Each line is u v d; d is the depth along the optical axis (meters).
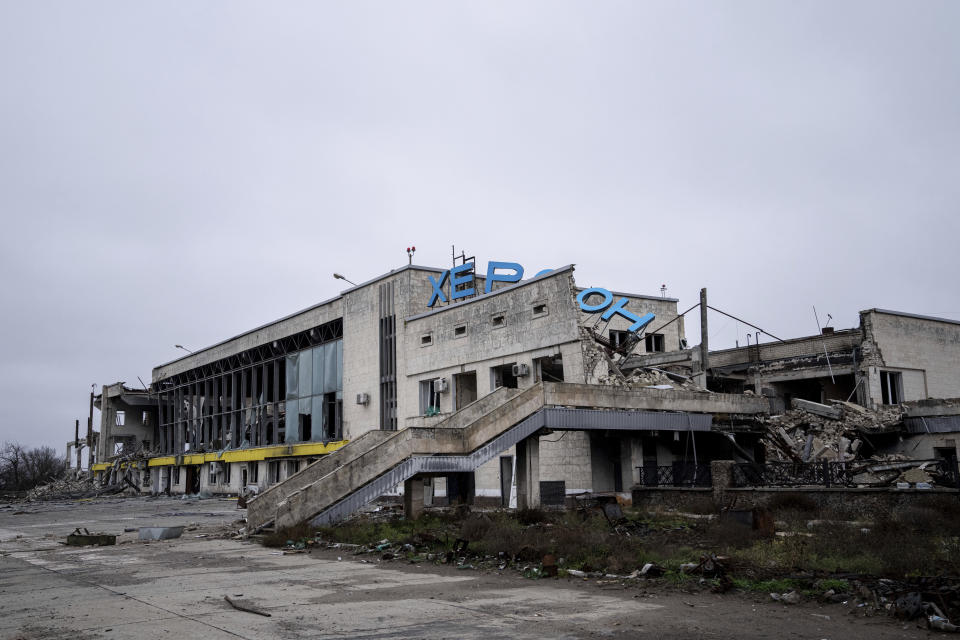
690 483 25.05
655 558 13.30
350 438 43.16
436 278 41.03
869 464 26.34
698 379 31.38
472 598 10.59
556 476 29.06
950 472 19.44
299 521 19.86
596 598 10.52
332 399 46.56
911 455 29.72
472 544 16.05
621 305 31.80
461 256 39.47
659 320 38.53
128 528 25.80
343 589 11.57
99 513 37.38
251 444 54.16
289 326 50.75
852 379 35.19
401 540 17.41
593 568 12.94
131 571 14.17
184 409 68.38
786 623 8.86
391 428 40.19
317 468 23.31
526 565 13.52
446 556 14.56
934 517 16.58
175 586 12.14
